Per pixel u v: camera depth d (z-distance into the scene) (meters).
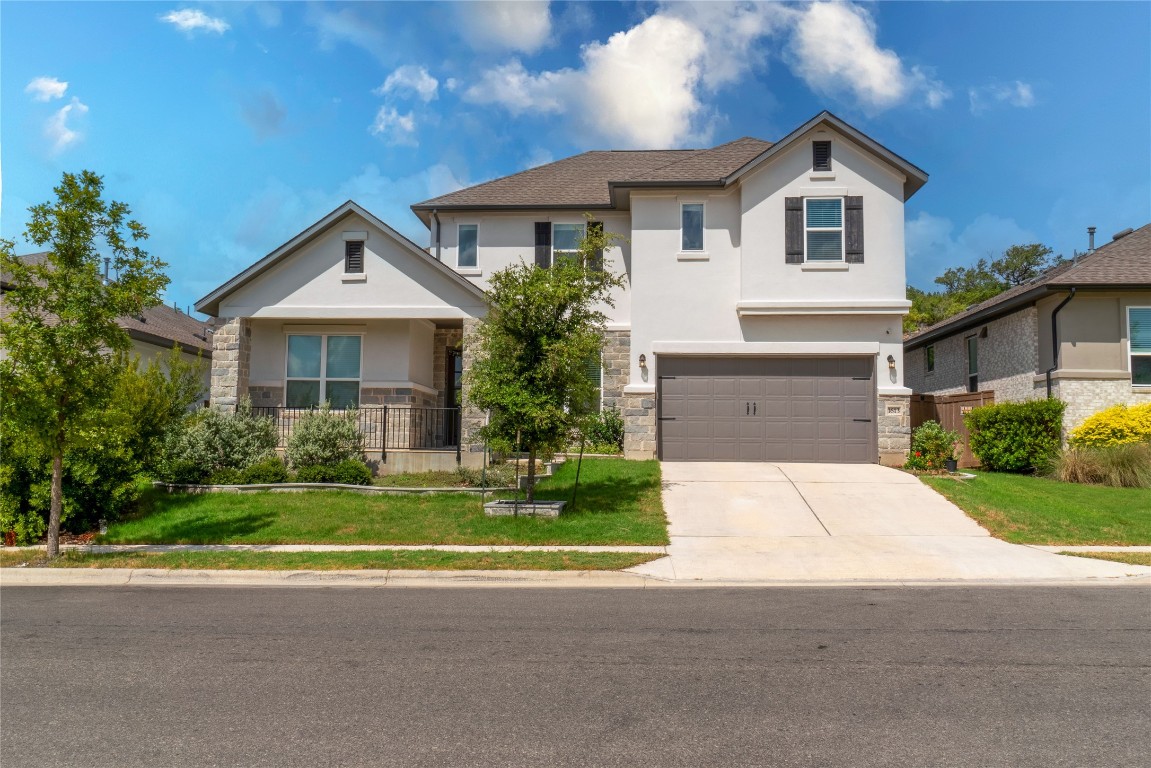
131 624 7.54
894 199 18.03
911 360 30.11
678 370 18.55
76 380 10.50
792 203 18.11
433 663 6.13
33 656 6.46
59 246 10.31
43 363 10.13
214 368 18.06
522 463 16.89
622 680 5.68
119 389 12.99
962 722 4.85
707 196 18.77
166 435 15.35
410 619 7.62
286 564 10.03
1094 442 17.05
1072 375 18.27
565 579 9.58
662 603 8.26
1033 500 13.44
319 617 7.75
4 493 12.03
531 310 12.67
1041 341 19.47
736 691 5.42
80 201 10.24
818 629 7.09
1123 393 18.14
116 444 11.89
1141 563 9.91
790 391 18.25
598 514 12.75
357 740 4.64
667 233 18.81
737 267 18.58
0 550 11.53
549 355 12.46
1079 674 5.77
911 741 4.57
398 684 5.64
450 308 17.92
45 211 10.16
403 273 18.08
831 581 9.32
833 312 17.80
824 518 12.55
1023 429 17.50
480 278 20.67
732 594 8.71
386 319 18.67
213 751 4.52
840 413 18.09
